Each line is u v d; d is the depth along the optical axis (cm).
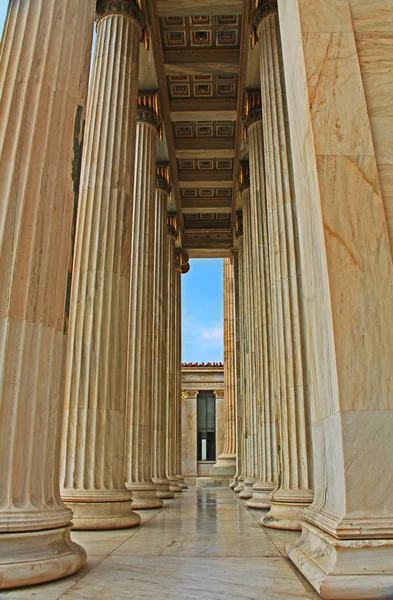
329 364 662
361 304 657
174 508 1880
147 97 2469
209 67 2672
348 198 702
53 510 692
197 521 1398
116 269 1444
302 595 577
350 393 623
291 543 827
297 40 822
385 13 809
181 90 2948
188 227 4241
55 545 678
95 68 1684
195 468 5900
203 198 3956
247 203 3000
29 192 739
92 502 1217
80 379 1319
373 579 542
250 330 2669
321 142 730
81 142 873
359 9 812
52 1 843
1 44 808
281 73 1620
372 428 611
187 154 3362
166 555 848
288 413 1246
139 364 2034
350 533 571
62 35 842
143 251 2238
